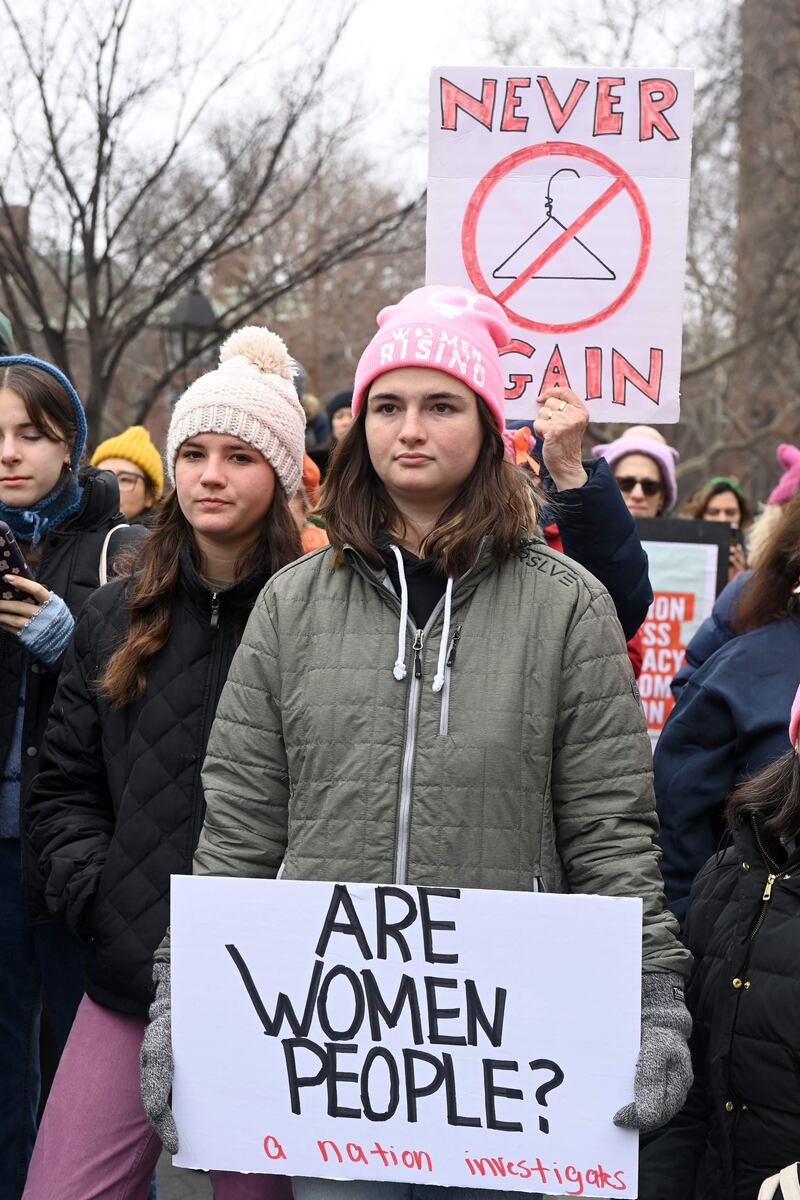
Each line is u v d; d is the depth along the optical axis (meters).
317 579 2.73
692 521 6.54
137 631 3.21
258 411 3.23
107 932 3.13
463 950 2.49
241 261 13.96
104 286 11.58
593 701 2.58
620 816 2.56
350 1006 2.54
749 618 3.59
